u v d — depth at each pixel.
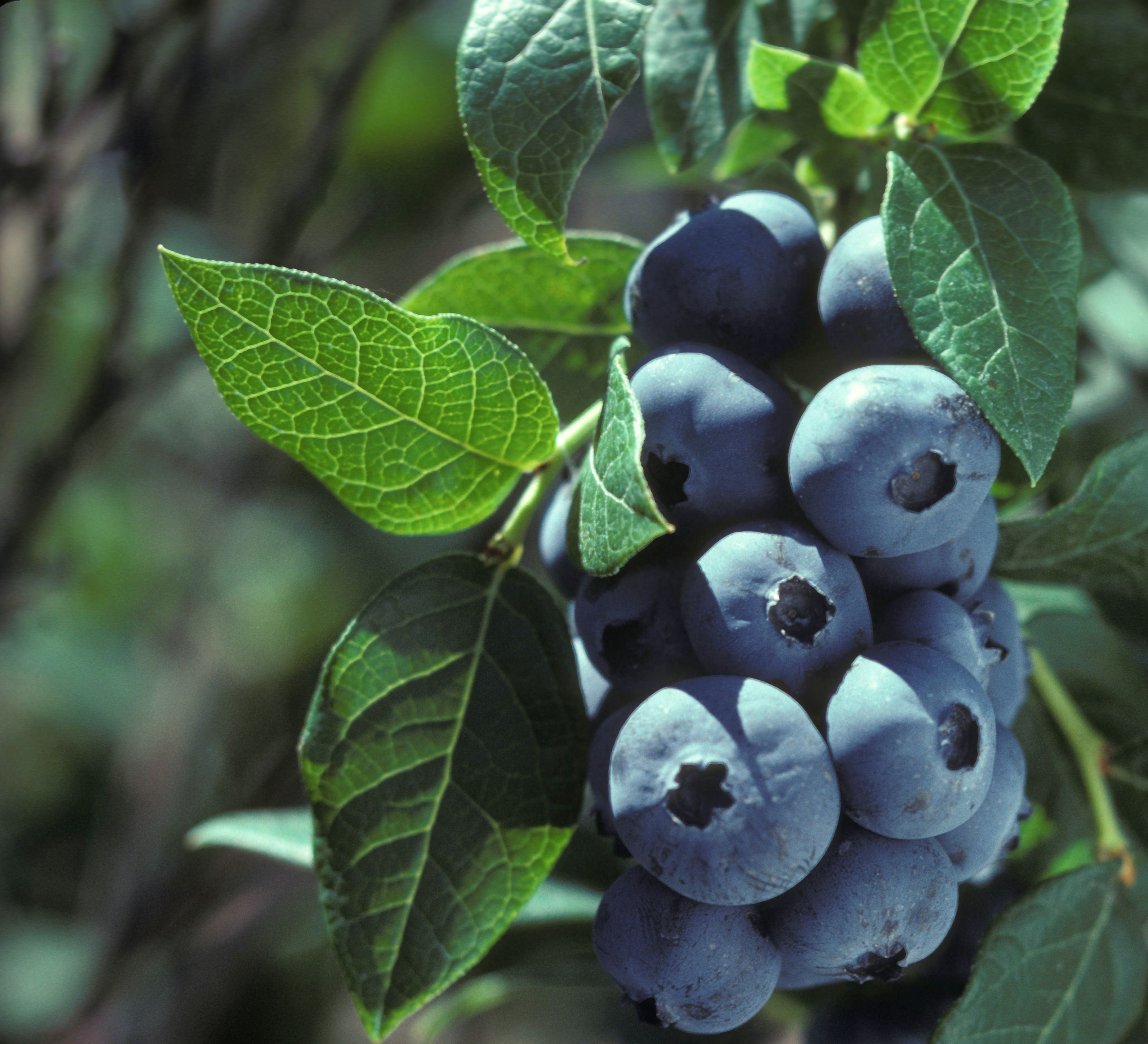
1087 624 0.35
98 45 0.45
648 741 0.28
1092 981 0.31
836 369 0.30
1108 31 0.33
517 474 0.30
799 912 0.28
